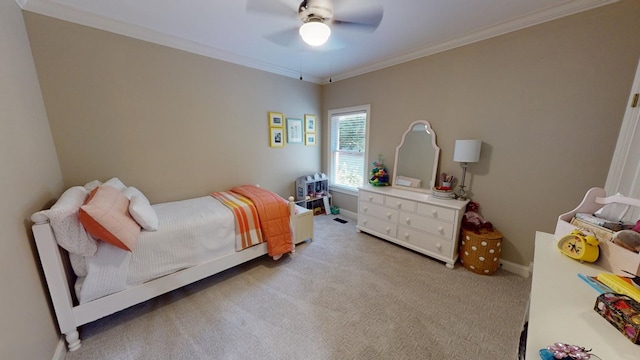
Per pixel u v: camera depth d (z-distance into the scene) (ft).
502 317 5.68
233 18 6.63
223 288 6.84
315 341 5.04
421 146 9.42
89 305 4.85
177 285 6.12
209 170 9.52
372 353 4.75
